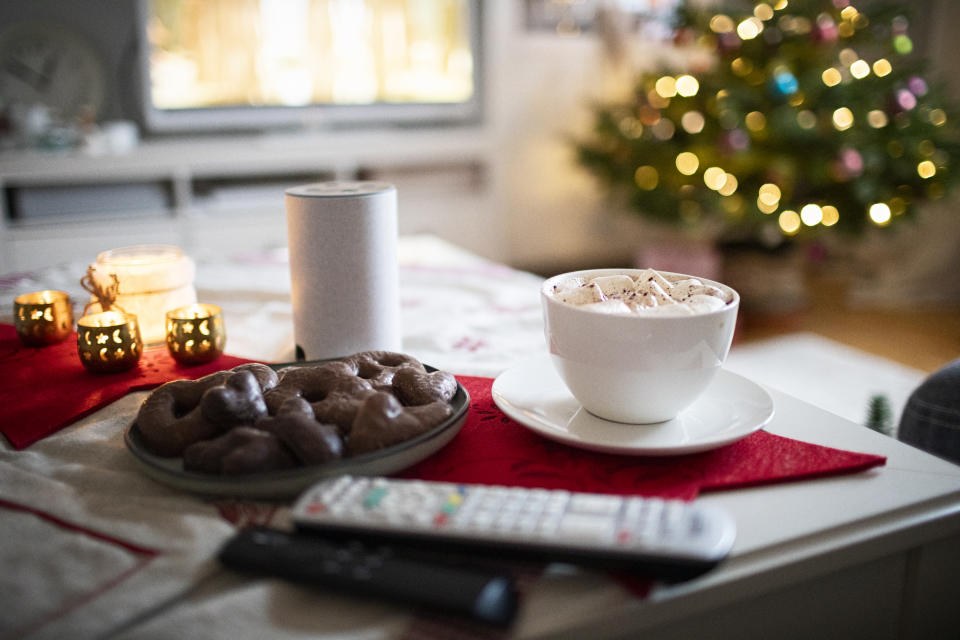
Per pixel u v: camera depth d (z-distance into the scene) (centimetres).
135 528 63
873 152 252
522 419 73
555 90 336
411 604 57
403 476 69
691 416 75
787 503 67
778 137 256
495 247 332
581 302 72
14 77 283
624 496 67
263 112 306
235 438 67
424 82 324
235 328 103
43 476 70
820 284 339
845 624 67
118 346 86
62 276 124
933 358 254
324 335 89
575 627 57
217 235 285
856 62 266
